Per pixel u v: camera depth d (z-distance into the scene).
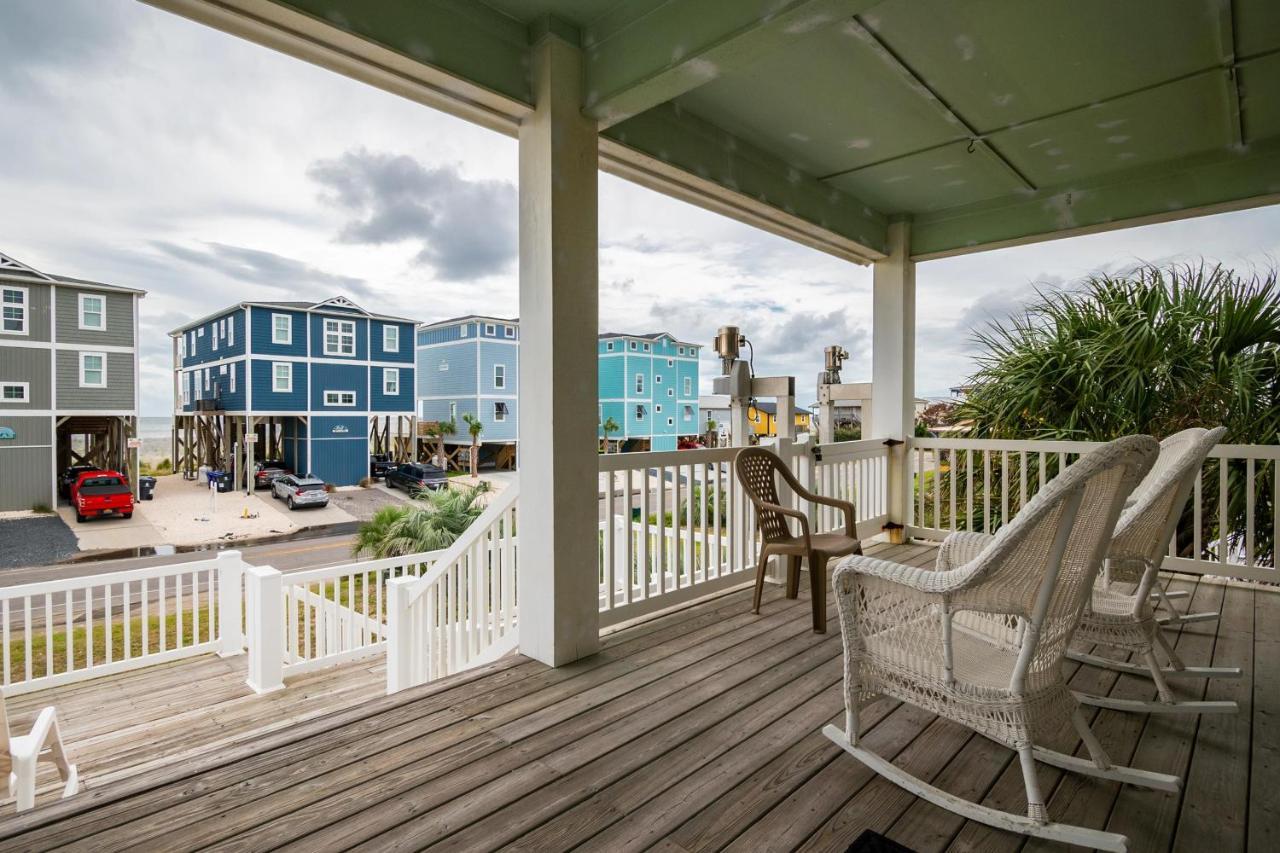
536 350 2.72
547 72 2.62
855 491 5.00
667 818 1.65
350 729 2.13
